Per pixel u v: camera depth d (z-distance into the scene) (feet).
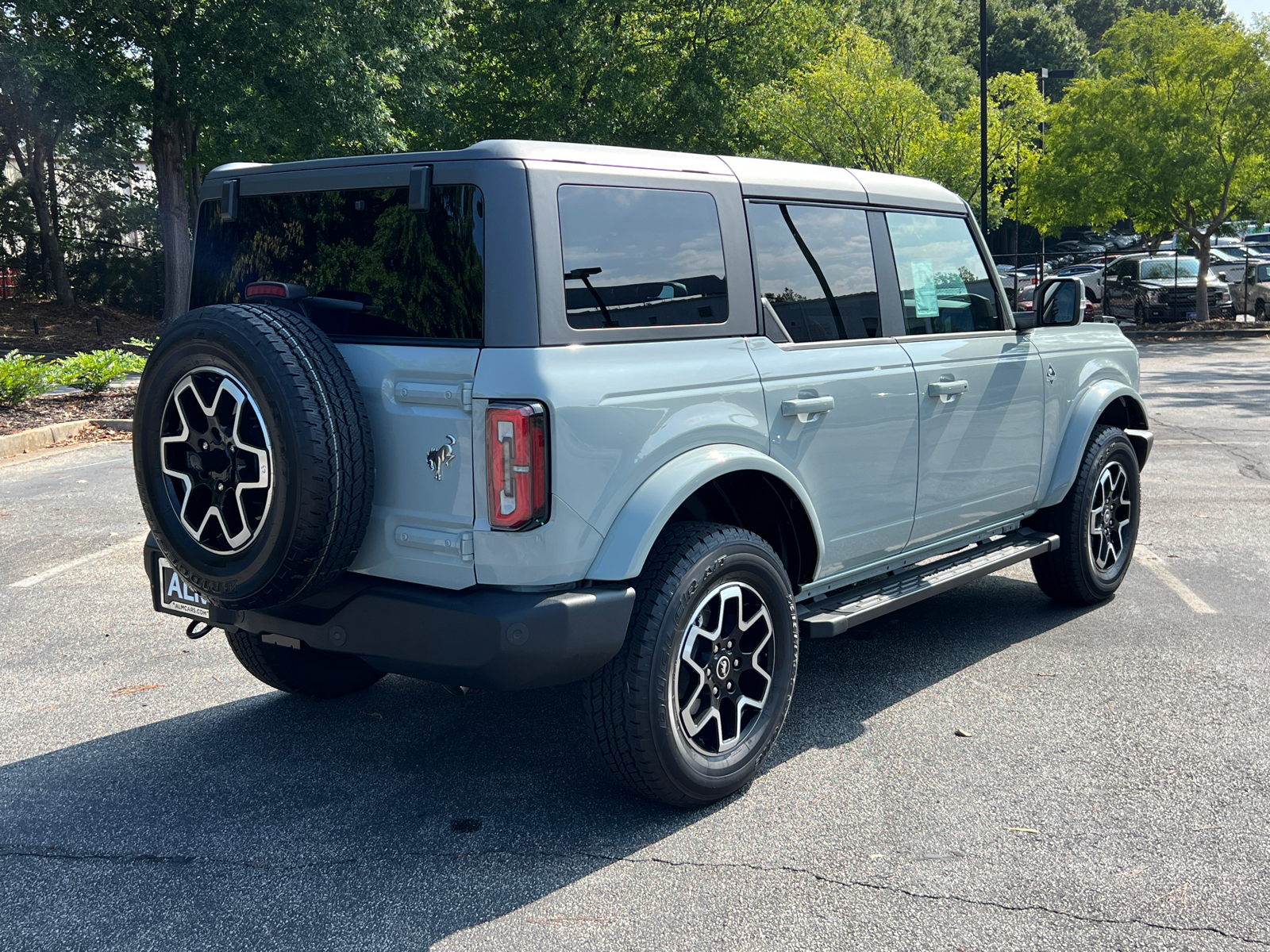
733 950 9.11
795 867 10.48
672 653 11.00
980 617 18.83
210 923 9.71
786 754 13.21
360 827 11.51
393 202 10.96
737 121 95.76
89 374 49.32
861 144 96.99
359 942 9.36
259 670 14.52
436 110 81.20
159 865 10.76
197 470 10.71
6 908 9.99
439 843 11.11
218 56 70.54
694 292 11.80
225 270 12.82
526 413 9.89
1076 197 88.43
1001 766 12.67
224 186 12.63
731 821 11.47
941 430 15.05
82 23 70.95
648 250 11.35
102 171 105.91
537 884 10.27
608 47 87.71
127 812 11.92
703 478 11.23
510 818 11.67
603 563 10.61
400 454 10.64
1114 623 18.22
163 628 18.95
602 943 9.26
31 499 30.53
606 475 10.56
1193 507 26.89
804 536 13.07
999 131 99.09
